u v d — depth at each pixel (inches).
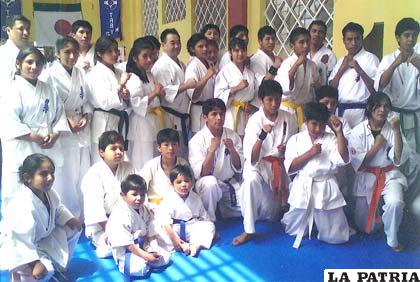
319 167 124.6
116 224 112.4
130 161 146.7
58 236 111.0
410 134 142.3
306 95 153.4
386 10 162.1
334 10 181.5
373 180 128.6
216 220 146.9
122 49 306.3
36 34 311.7
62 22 316.8
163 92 146.3
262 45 168.9
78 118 137.2
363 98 148.8
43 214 105.1
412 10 153.6
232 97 156.7
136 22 335.3
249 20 216.7
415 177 130.7
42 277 103.0
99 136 139.3
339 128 123.6
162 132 131.6
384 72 140.4
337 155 123.5
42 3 311.1
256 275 109.7
